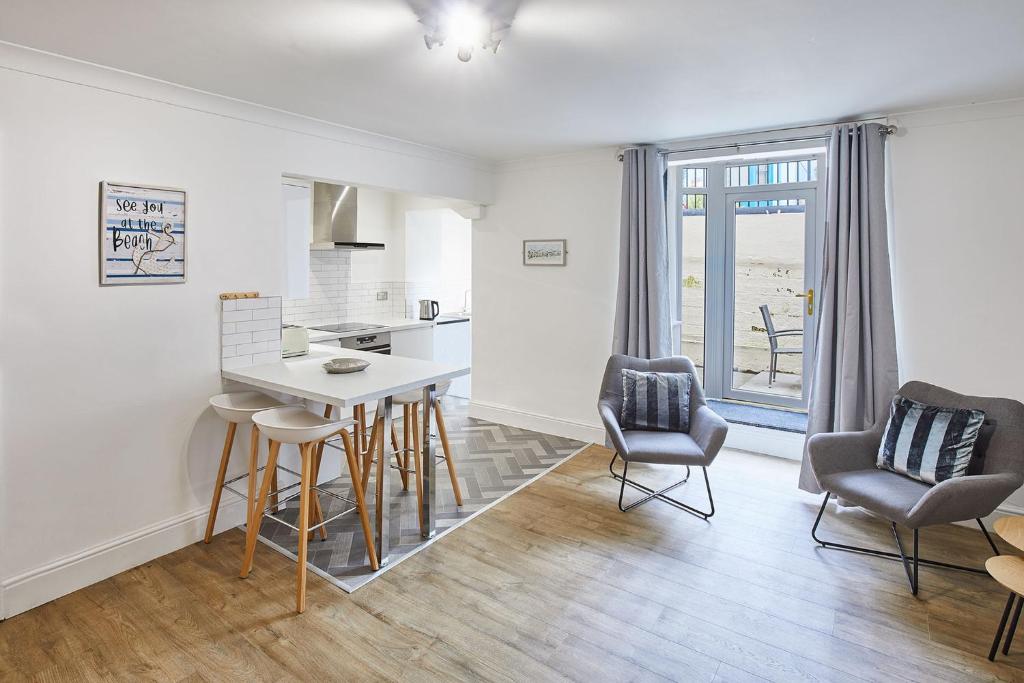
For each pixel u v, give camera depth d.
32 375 2.34
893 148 3.31
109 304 2.57
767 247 5.33
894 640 2.19
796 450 4.13
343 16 1.98
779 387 5.41
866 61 2.45
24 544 2.35
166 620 2.28
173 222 2.76
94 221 2.49
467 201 4.75
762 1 1.88
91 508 2.55
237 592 2.49
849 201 3.36
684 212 5.68
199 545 2.91
